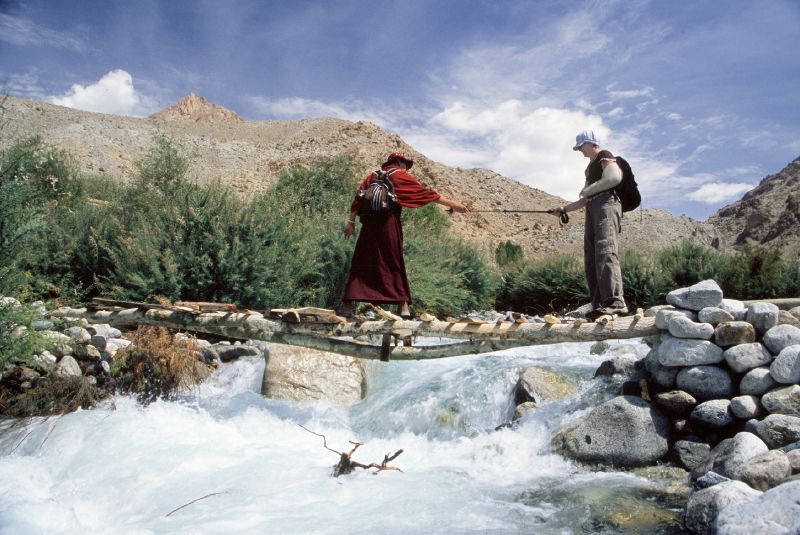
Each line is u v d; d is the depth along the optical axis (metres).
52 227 9.47
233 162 61.09
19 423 5.52
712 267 13.70
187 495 4.08
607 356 6.73
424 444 5.51
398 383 6.89
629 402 4.74
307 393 6.60
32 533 3.45
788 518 2.78
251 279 9.42
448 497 4.10
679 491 3.99
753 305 4.65
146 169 15.11
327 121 101.56
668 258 14.65
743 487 3.33
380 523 3.66
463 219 53.41
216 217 9.58
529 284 16.19
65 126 53.72
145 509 3.90
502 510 3.87
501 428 5.45
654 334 4.98
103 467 4.57
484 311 15.38
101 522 3.76
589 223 6.13
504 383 6.05
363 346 5.94
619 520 3.63
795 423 3.92
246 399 6.36
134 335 6.82
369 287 5.71
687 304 4.85
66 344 6.27
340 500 4.05
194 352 7.02
